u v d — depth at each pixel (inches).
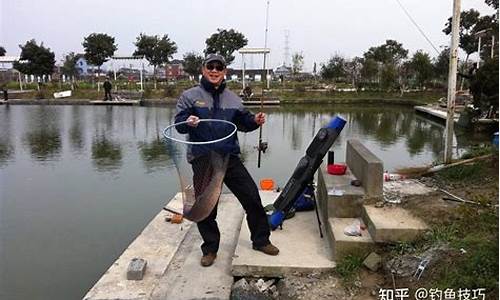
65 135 505.7
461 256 120.2
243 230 161.6
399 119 733.9
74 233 203.2
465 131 449.7
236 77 1822.1
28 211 233.9
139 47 1262.3
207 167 133.0
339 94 1184.8
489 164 200.1
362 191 157.0
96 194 265.4
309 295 124.6
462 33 909.2
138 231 205.2
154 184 288.2
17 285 156.8
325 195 164.6
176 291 129.0
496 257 113.1
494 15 606.5
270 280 134.6
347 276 130.0
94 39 1234.0
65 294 151.4
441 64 1138.0
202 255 151.4
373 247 135.5
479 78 420.2
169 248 160.4
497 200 150.7
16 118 687.7
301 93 1186.6
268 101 1019.9
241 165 141.6
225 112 138.0
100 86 1220.5
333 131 154.6
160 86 1242.6
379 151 413.7
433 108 824.3
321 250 144.9
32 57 1219.2
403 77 1205.1
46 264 172.9
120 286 134.0
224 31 1288.1
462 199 157.6
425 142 471.2
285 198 159.6
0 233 203.3
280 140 479.5
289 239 153.6
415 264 124.5
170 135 137.7
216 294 127.0
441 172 206.5
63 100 997.2
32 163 355.6
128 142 457.1
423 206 151.2
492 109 433.7
